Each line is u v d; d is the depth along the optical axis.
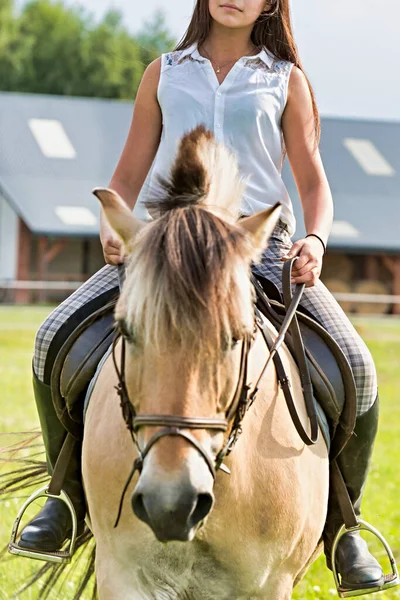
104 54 107.62
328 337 6.62
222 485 5.66
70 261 70.56
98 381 6.27
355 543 6.90
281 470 5.88
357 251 66.19
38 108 75.56
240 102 6.83
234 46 7.11
